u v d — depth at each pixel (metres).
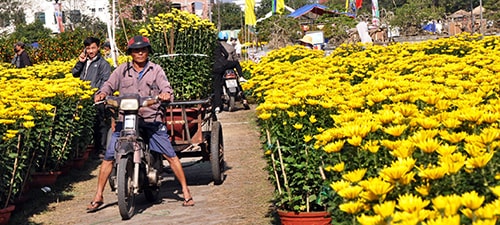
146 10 24.00
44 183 8.68
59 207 7.79
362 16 36.38
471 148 3.62
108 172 7.48
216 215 7.05
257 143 11.91
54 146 8.93
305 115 6.12
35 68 13.00
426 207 3.23
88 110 10.29
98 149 11.19
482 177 3.36
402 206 2.82
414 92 5.81
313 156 5.86
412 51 14.49
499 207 2.75
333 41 31.16
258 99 10.02
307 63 12.12
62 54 20.89
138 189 7.13
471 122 4.40
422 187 3.22
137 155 7.01
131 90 7.30
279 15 34.72
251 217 6.84
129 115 7.03
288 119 6.14
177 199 7.96
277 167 6.18
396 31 37.00
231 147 11.68
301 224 5.92
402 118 4.47
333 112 6.20
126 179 7.02
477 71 7.84
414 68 9.69
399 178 3.20
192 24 9.03
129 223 6.89
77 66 10.65
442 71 8.27
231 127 14.22
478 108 4.98
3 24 59.41
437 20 41.66
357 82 10.82
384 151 4.14
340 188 3.49
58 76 12.70
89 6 46.41
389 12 38.50
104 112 10.83
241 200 7.66
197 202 7.73
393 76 7.78
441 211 2.78
